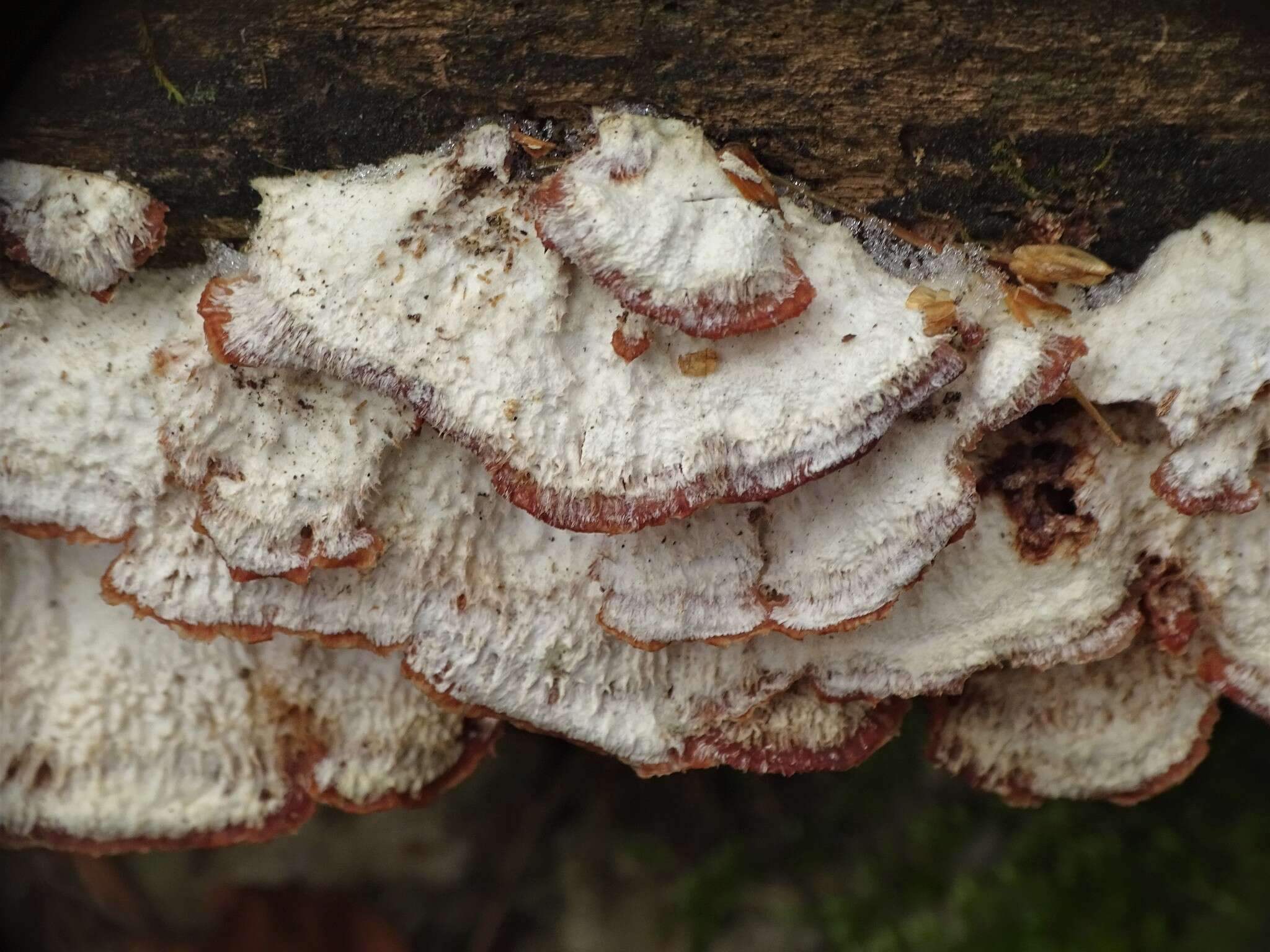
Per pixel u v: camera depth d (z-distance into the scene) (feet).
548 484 0.54
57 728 0.62
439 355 0.54
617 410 0.54
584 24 0.52
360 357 0.53
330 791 0.63
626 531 0.54
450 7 0.52
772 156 0.54
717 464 0.53
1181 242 0.55
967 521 0.55
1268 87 0.53
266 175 0.55
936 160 0.54
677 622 0.57
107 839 0.63
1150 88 0.53
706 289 0.51
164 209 0.55
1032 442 0.59
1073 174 0.54
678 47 0.52
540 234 0.52
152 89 0.54
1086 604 0.59
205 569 0.58
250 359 0.54
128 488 0.57
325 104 0.54
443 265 0.54
